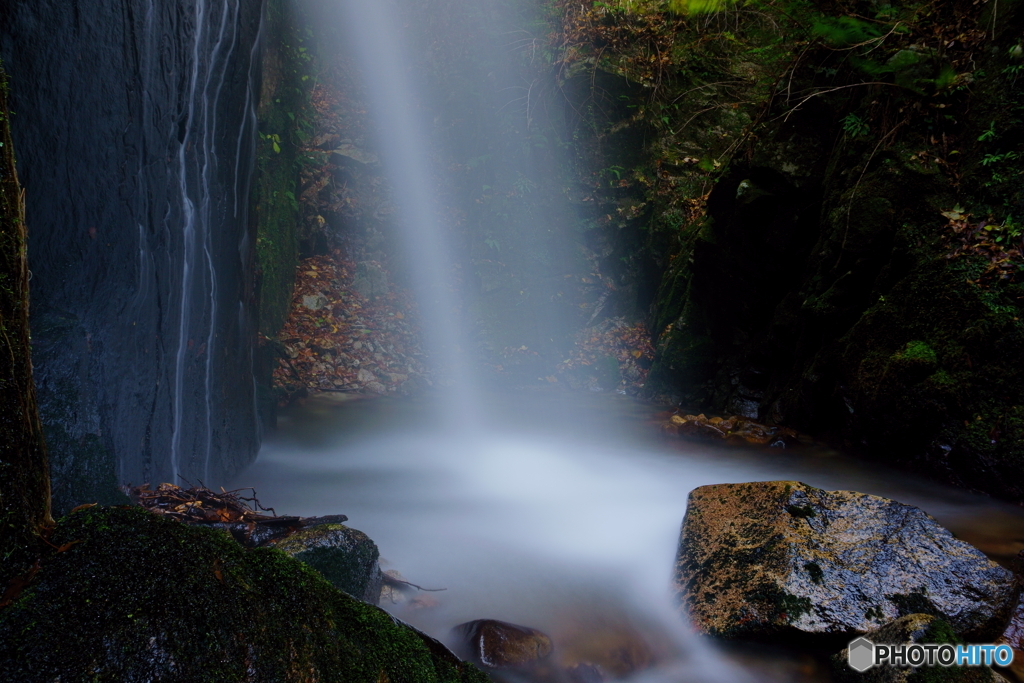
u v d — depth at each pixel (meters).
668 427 7.61
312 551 2.78
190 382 4.39
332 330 9.96
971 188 6.23
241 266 5.30
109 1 3.19
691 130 10.98
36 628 1.62
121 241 3.42
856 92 7.35
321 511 4.69
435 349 10.32
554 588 3.68
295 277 10.31
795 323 7.84
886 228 6.66
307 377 9.16
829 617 2.98
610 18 11.16
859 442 6.61
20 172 2.78
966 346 5.68
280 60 9.93
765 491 3.83
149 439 3.82
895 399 6.09
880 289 6.66
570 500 5.20
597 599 3.57
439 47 12.27
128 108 3.41
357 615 2.09
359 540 3.05
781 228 8.02
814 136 7.76
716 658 3.03
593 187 11.03
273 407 6.85
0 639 1.59
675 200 10.62
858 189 6.90
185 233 4.19
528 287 10.93
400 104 12.27
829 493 3.75
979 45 6.43
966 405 5.62
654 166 10.90
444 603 3.45
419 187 11.73
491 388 10.05
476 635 2.95
